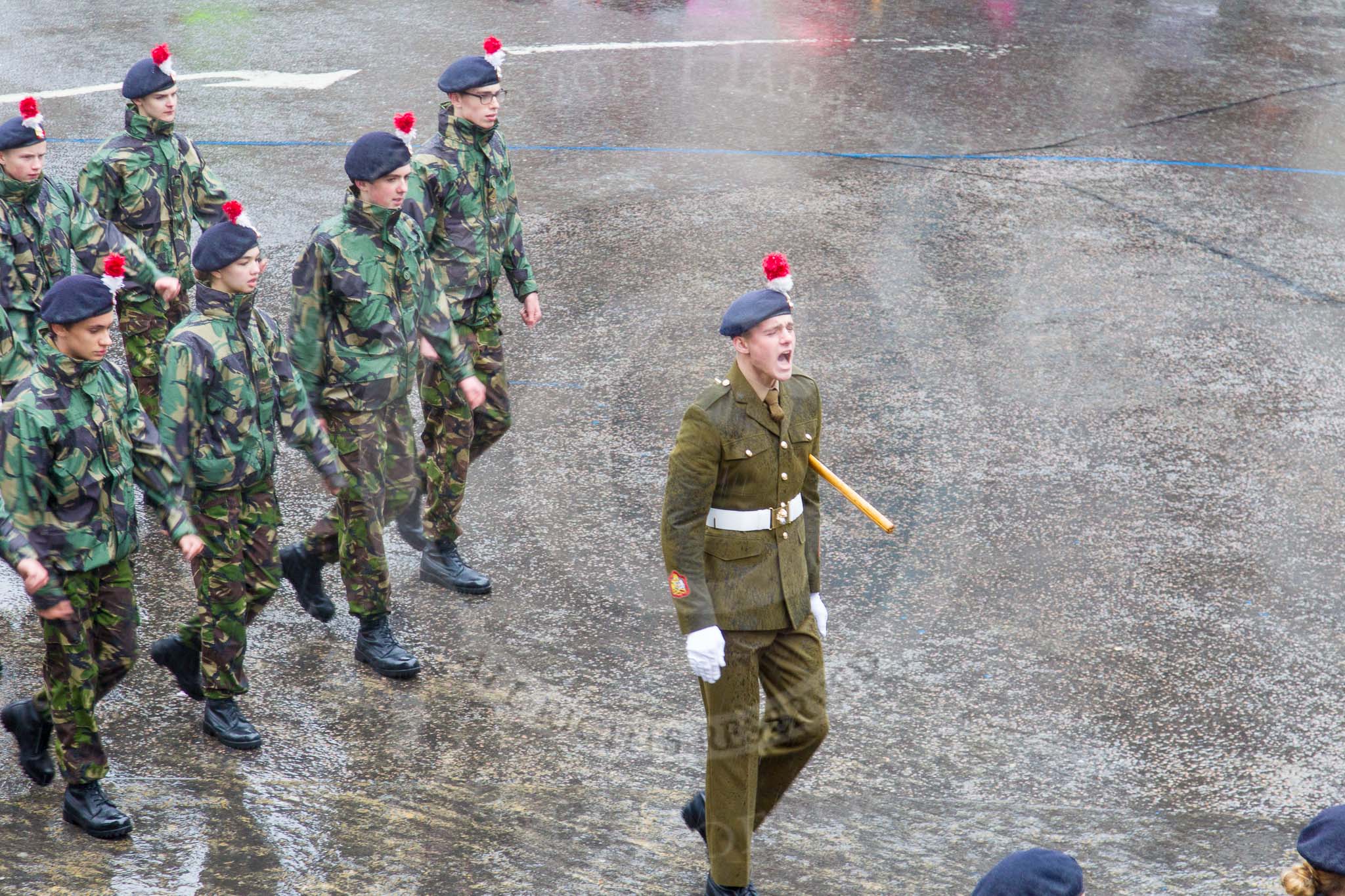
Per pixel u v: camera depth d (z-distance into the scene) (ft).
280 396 22.54
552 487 28.48
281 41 63.21
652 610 24.84
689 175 46.83
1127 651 24.81
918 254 41.11
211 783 21.20
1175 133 52.95
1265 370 35.76
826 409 32.68
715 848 18.22
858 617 25.31
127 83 31.73
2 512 19.21
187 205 33.14
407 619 24.97
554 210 43.34
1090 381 34.65
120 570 20.43
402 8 69.10
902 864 19.30
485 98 26.43
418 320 24.00
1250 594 26.68
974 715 22.88
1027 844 19.84
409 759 21.45
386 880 18.75
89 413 19.62
